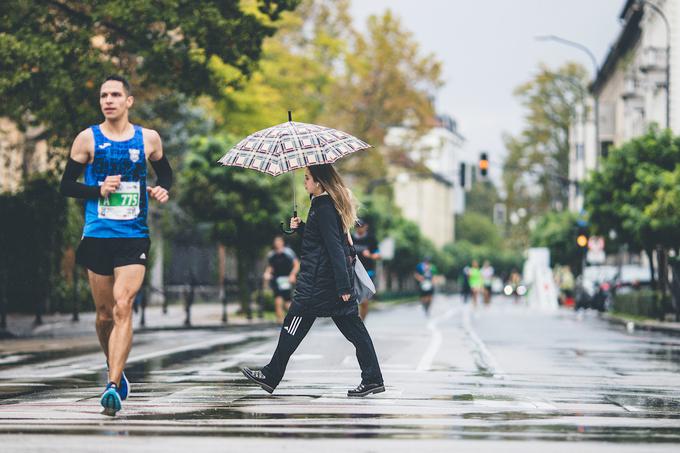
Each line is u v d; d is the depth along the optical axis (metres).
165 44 52.97
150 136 20.73
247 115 90.12
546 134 199.25
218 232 76.94
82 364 34.09
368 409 20.81
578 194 153.88
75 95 52.09
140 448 15.55
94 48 51.59
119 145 20.38
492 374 30.23
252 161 22.00
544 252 144.38
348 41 137.25
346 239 22.22
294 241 80.06
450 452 15.38
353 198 22.11
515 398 23.39
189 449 15.50
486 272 144.62
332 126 143.62
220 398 22.81
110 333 21.36
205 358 36.62
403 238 196.12
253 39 54.88
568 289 142.12
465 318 87.06
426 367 32.66
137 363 34.28
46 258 62.75
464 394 24.14
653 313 78.81
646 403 22.77
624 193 87.81
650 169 85.44
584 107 159.50
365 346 22.53
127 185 20.39
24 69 50.75
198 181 76.62
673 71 118.50
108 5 50.16
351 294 21.95
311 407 21.08
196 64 55.12
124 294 20.06
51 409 20.47
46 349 41.81
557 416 20.02
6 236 61.19
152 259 107.69
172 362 34.69
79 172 20.47
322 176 21.98
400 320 80.94
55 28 52.78
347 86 144.12
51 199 63.69
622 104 170.62
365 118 145.62
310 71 116.62
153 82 55.19
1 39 49.06
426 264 95.06
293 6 55.81
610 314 94.31
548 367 33.38
